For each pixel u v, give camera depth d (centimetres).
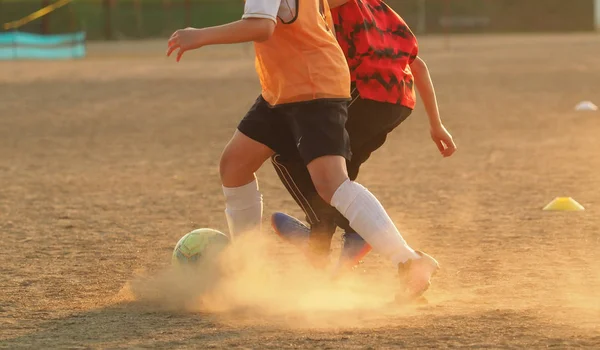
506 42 11625
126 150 3092
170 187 2312
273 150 1188
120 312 1127
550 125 3572
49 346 967
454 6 14938
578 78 5994
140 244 1617
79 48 10238
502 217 1828
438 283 1261
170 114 4309
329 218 1250
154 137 3434
